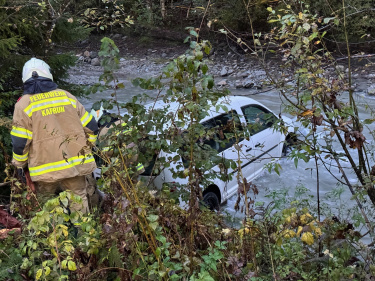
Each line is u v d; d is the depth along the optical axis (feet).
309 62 10.52
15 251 9.44
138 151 11.25
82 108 13.66
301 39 10.41
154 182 16.25
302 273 9.21
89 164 13.33
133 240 8.67
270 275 9.11
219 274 8.84
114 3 19.07
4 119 12.52
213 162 10.88
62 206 9.02
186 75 8.97
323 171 24.00
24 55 24.22
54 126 12.92
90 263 8.89
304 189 13.24
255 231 9.04
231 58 58.85
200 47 8.59
